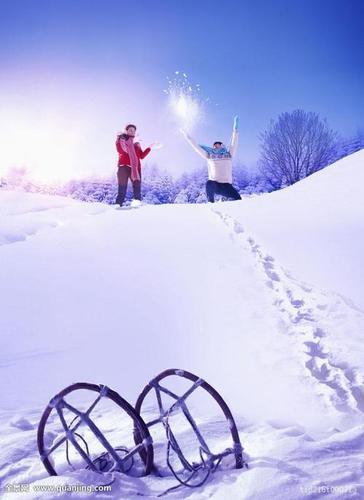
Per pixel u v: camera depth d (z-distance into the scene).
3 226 11.38
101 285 7.14
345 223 10.05
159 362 4.86
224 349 5.07
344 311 5.83
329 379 4.33
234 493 2.35
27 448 3.14
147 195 63.78
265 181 53.41
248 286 6.82
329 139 51.03
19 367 4.85
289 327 5.47
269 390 4.19
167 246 8.93
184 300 6.47
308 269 7.49
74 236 9.99
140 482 2.56
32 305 6.54
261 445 2.85
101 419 3.64
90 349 5.20
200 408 3.81
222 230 9.96
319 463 2.60
